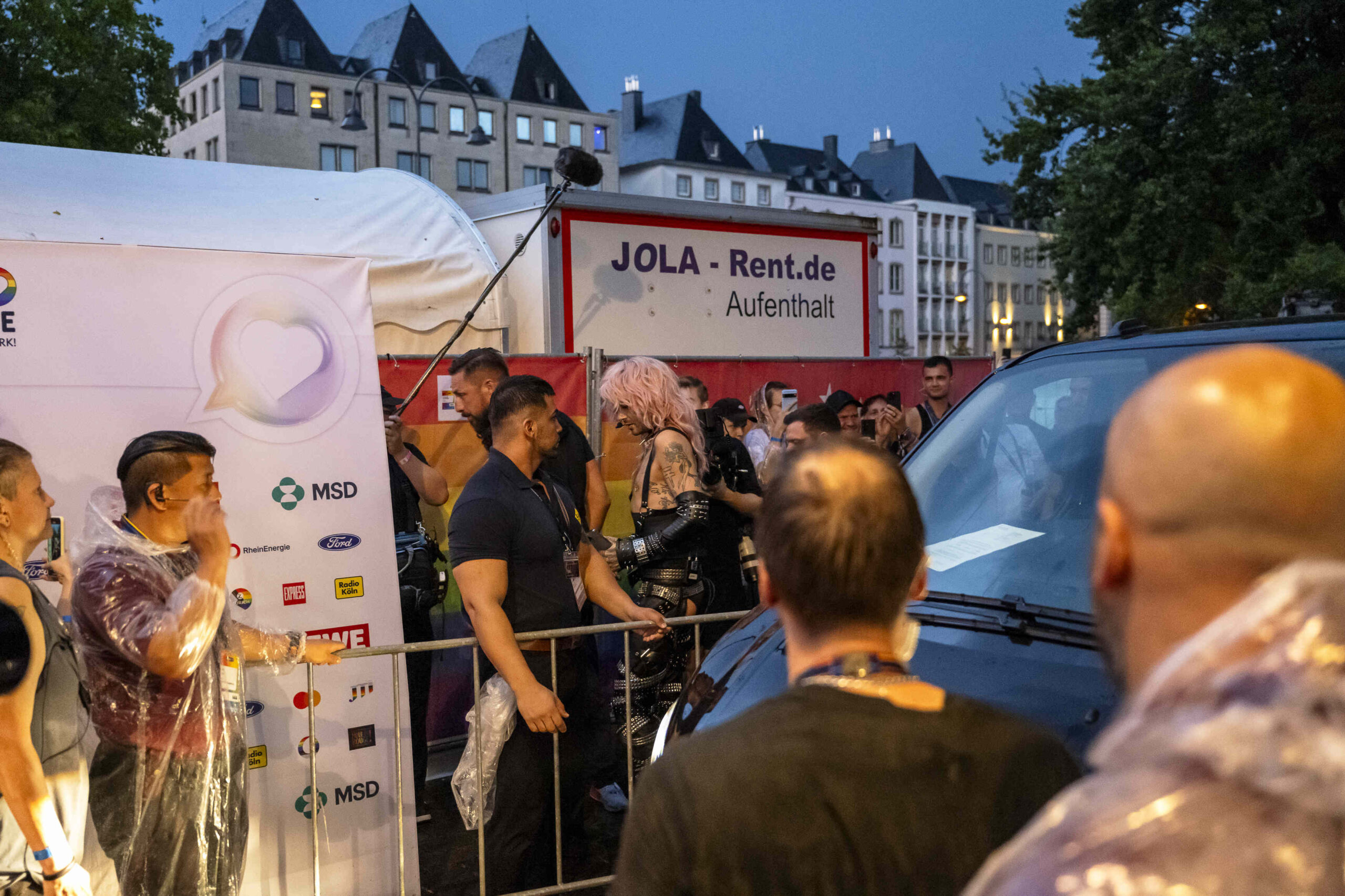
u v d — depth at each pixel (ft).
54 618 8.73
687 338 25.05
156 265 11.30
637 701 14.56
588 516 16.34
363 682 12.08
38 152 19.25
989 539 9.32
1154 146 71.46
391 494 15.33
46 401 10.71
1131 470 2.56
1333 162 65.72
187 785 9.04
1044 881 2.14
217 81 228.22
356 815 11.98
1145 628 2.56
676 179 293.43
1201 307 116.37
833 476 4.65
